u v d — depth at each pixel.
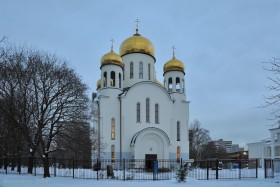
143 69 55.66
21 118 31.27
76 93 33.81
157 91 52.28
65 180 27.23
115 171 39.41
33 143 31.11
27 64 34.06
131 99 50.78
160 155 48.72
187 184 23.56
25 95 32.00
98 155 43.66
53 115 30.97
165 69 57.31
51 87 32.62
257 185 22.41
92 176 32.12
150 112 51.28
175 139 52.50
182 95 55.16
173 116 53.00
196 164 53.00
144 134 48.44
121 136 49.38
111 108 50.31
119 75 52.28
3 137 37.56
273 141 66.19
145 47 56.00
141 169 42.12
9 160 48.22
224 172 39.22
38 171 40.22
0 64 31.47
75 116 32.88
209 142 98.62
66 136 31.91
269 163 32.34
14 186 22.48
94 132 39.00
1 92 32.75
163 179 28.84
